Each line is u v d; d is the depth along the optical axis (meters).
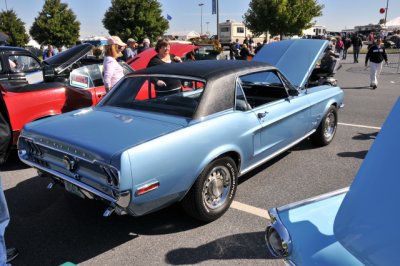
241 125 3.54
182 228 3.40
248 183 4.36
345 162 5.05
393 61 22.56
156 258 2.96
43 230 3.43
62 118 3.55
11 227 3.49
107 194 2.72
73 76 6.19
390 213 1.34
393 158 1.44
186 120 3.23
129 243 3.19
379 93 11.15
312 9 33.12
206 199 3.34
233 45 19.95
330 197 1.95
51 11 39.44
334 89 5.60
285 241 1.62
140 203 2.73
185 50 9.23
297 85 5.54
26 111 4.94
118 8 37.53
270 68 4.23
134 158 2.63
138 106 3.69
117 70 5.72
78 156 2.83
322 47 5.91
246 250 3.04
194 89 3.53
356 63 22.11
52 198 4.12
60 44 39.78
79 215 3.71
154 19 38.16
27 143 3.41
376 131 6.71
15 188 4.41
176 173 2.92
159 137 2.85
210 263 2.88
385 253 1.29
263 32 34.91
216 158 3.30
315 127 5.23
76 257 3.01
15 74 7.87
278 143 4.25
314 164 4.97
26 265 2.92
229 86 3.58
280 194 4.07
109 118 3.42
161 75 3.79
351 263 1.38
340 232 1.50
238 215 3.61
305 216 1.77
